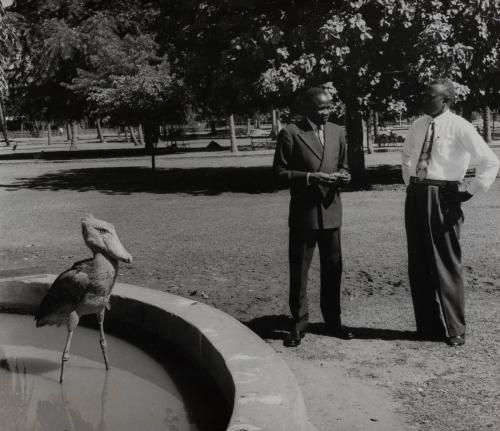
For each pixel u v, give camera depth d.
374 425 3.73
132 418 3.58
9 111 48.50
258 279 7.73
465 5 16.58
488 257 8.41
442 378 4.42
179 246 10.16
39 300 5.73
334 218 5.14
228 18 18.47
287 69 16.56
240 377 3.32
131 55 35.97
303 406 3.01
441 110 5.07
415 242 5.16
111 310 5.21
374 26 16.58
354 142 18.64
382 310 6.21
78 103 43.09
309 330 5.61
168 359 4.56
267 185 20.56
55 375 4.31
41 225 13.21
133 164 33.72
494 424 3.69
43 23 39.50
